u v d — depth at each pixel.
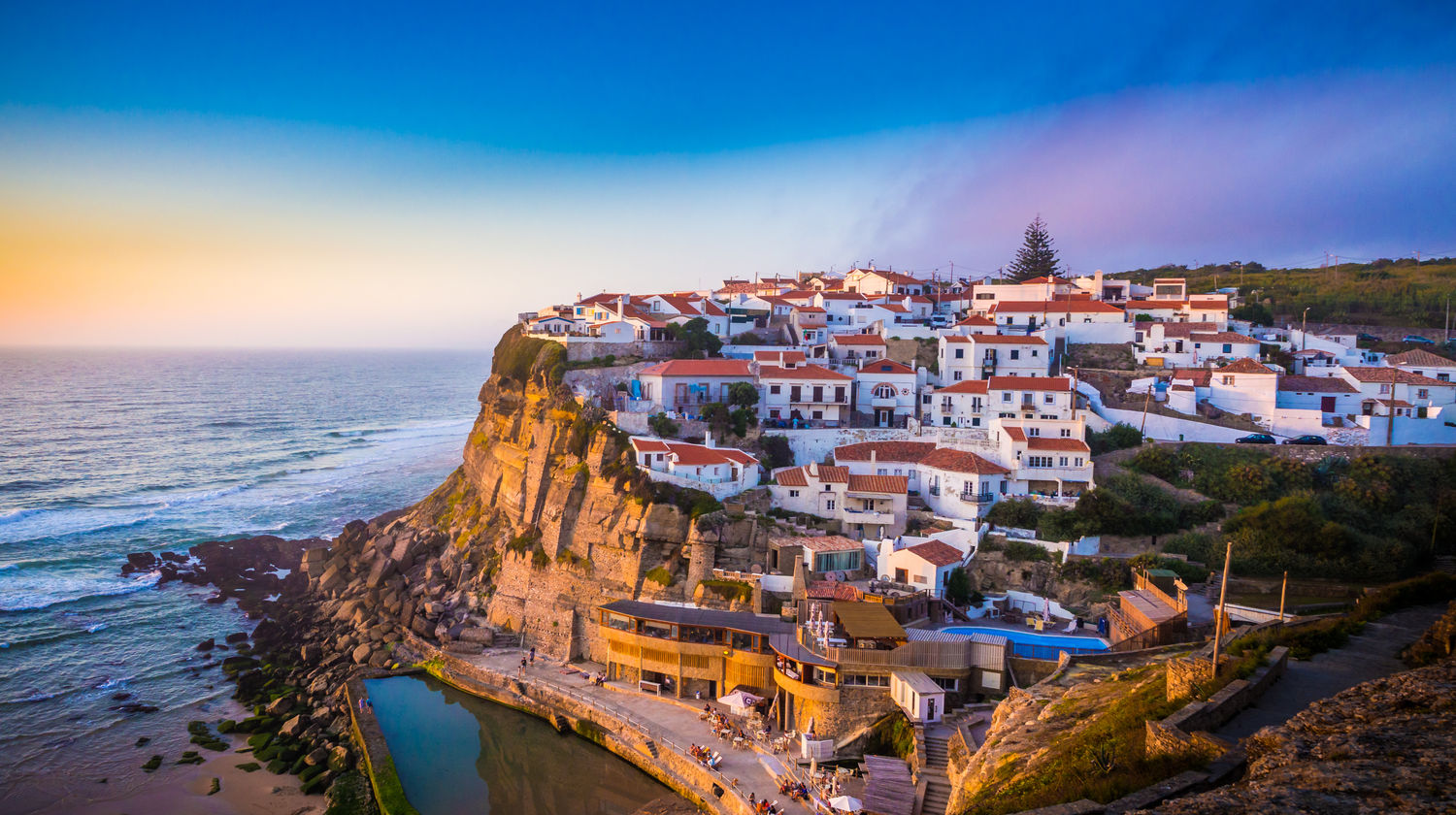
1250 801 20.36
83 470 177.25
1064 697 46.88
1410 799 19.23
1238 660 37.59
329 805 62.44
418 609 96.88
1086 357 118.38
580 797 64.81
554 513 94.94
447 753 70.56
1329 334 134.62
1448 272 176.38
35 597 103.38
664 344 123.56
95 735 72.75
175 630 95.75
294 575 113.06
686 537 84.56
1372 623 44.91
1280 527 78.25
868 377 113.12
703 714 70.00
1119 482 87.25
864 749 61.06
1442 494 83.06
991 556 80.88
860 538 87.19
